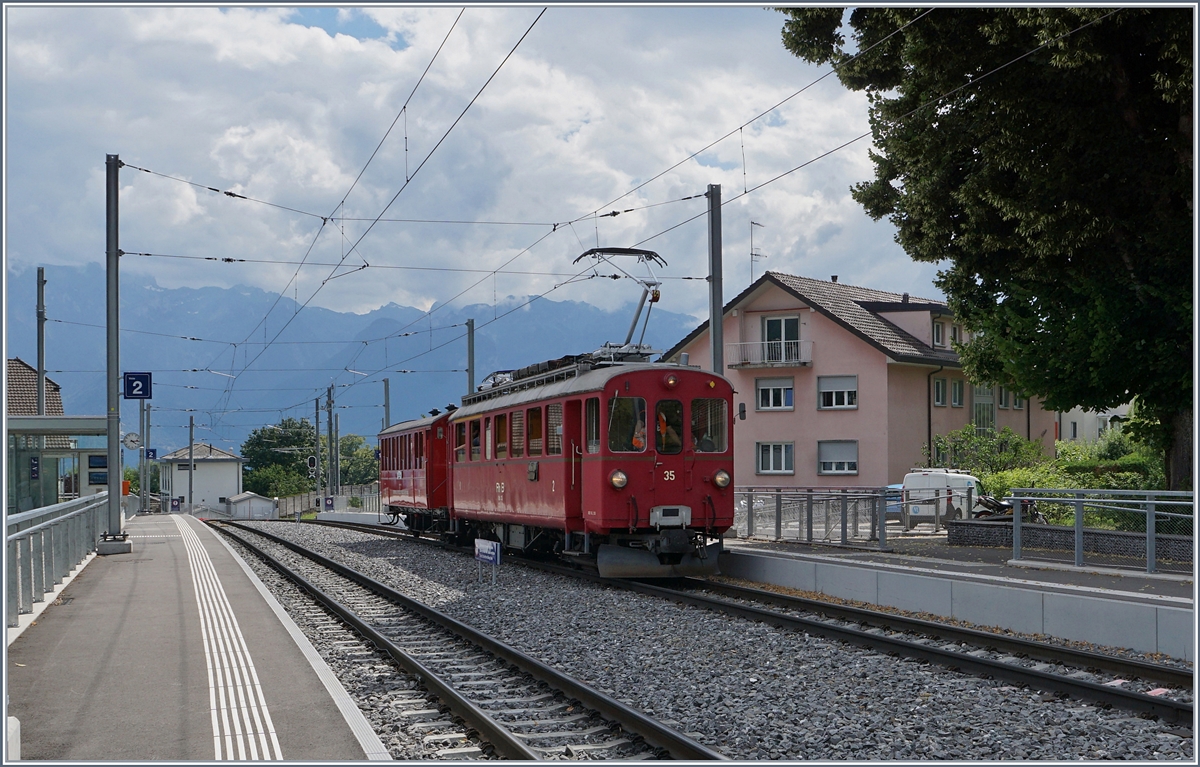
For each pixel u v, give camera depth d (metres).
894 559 18.27
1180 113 17.27
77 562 19.31
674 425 17.11
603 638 12.08
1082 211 18.02
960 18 17.62
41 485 30.03
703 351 44.22
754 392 42.81
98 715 8.11
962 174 21.00
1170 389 19.95
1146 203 18.56
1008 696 8.77
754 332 42.84
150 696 8.70
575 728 8.09
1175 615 10.07
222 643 11.07
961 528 20.72
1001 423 47.28
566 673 10.20
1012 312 21.16
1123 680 9.23
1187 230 18.02
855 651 10.74
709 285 21.52
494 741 7.48
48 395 47.41
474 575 19.17
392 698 9.06
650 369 17.06
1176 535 15.85
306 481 102.38
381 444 33.66
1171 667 9.59
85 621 12.66
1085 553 17.50
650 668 10.31
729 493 17.31
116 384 23.44
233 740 7.40
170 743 7.34
